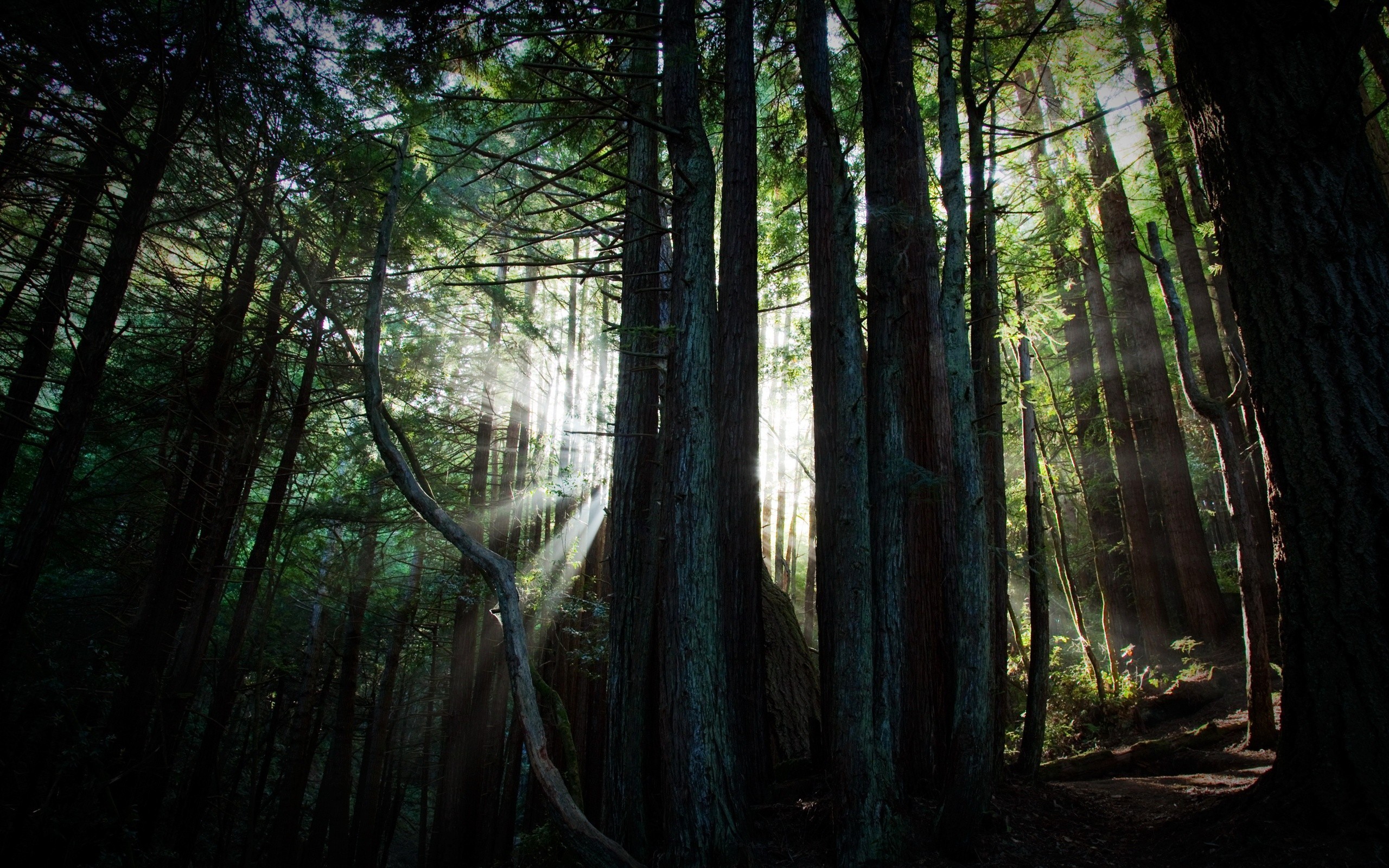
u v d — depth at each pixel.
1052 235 8.98
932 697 6.11
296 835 11.91
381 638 15.76
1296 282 4.48
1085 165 13.48
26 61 6.57
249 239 9.62
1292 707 4.35
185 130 7.19
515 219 11.81
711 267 6.13
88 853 6.56
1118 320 14.95
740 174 7.36
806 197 11.03
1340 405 4.27
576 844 2.95
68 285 7.52
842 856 4.64
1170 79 9.45
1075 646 14.39
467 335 14.63
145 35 6.82
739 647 6.48
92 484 10.94
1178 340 8.71
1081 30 8.91
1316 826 3.99
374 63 7.73
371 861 14.57
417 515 12.62
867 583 4.85
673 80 6.43
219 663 13.46
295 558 14.09
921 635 6.23
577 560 14.43
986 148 9.37
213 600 10.52
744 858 4.87
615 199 10.30
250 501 11.90
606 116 7.50
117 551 10.88
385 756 16.50
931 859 4.68
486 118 9.00
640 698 5.71
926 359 6.81
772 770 7.00
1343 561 4.17
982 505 4.86
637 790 5.52
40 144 7.23
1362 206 4.45
